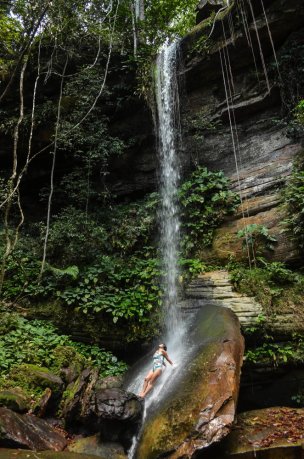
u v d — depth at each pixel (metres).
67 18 10.09
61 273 8.23
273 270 7.78
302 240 7.84
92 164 11.17
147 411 5.35
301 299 7.30
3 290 8.46
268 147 9.80
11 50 10.88
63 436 5.30
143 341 8.00
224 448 4.80
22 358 6.45
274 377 6.78
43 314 8.18
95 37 10.77
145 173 11.40
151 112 11.13
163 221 10.43
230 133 10.55
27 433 4.74
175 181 10.77
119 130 11.34
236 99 10.31
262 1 9.14
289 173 8.98
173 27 14.35
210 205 9.82
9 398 5.14
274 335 6.90
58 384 5.86
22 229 11.22
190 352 6.16
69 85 10.40
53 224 10.20
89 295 8.25
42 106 10.81
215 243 9.16
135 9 12.59
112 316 8.09
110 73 11.02
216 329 6.16
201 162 10.75
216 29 9.98
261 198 9.09
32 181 11.87
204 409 4.63
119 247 9.90
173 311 8.21
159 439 4.56
